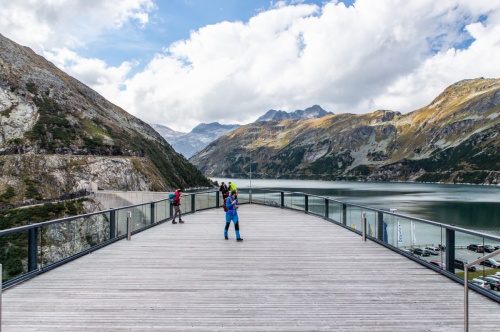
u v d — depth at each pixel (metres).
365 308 5.41
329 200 15.70
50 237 7.93
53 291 6.23
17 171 94.25
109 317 5.02
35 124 122.38
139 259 8.75
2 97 129.12
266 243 10.84
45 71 162.50
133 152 133.75
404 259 8.72
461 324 4.81
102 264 8.23
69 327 4.68
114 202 82.12
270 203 24.11
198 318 4.98
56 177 95.88
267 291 6.24
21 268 6.86
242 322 4.84
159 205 16.30
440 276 7.20
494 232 55.06
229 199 11.27
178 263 8.34
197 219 16.94
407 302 5.68
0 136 113.56
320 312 5.23
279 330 4.59
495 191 147.62
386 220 10.38
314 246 10.35
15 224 69.00
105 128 144.62
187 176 169.25
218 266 8.05
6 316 5.07
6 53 154.00
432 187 185.00
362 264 8.23
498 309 5.36
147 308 5.38
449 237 7.02
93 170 104.38
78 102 153.38
